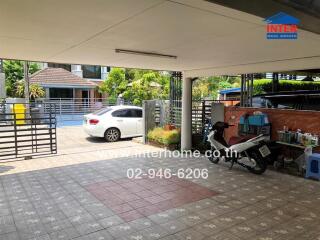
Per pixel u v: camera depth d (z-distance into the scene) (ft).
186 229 11.71
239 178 18.71
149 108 31.83
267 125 23.02
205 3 8.26
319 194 15.80
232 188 16.72
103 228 11.78
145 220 12.50
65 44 14.73
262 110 24.18
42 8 9.00
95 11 9.27
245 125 24.30
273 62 19.95
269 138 22.11
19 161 23.21
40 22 10.61
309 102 24.68
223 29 11.27
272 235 11.24
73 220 12.49
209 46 14.83
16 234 11.31
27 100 48.32
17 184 17.37
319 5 10.05
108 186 16.99
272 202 14.61
